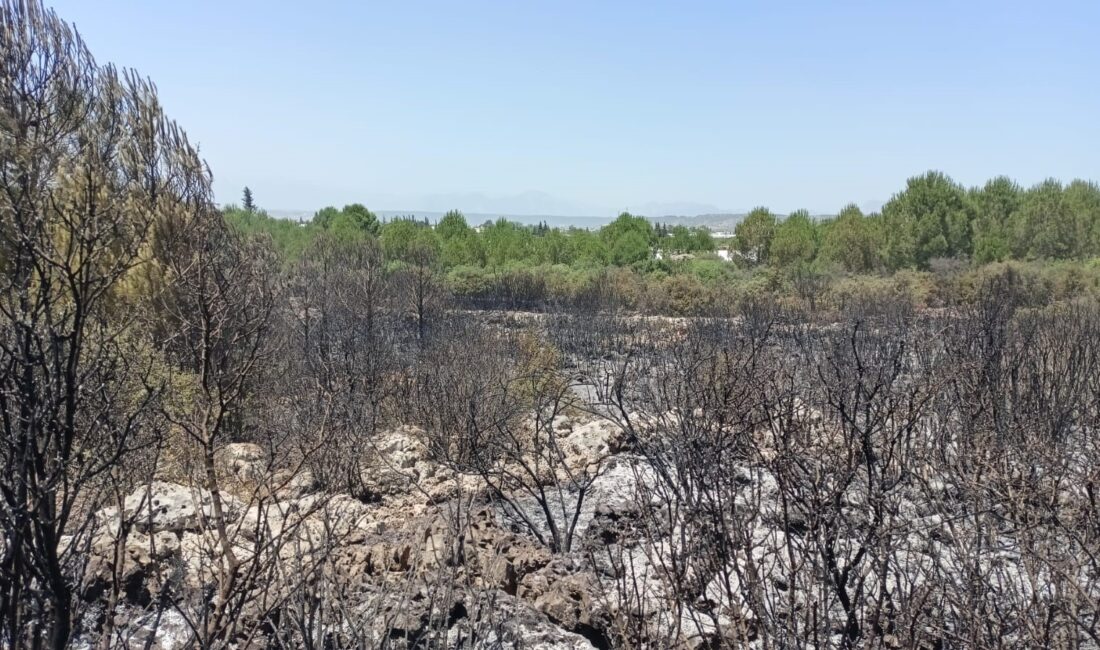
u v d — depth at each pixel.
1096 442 6.18
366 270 19.33
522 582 5.37
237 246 6.76
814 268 36.12
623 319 23.48
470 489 8.00
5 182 3.65
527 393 11.45
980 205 39.69
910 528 4.66
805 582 4.37
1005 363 8.19
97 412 3.80
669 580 4.24
